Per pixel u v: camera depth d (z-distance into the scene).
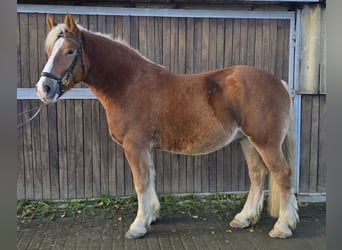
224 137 2.43
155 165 3.19
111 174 3.17
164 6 3.02
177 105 2.38
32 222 2.74
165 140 2.45
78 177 3.15
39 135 3.06
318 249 2.29
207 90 2.40
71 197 3.15
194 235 2.51
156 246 2.34
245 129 2.41
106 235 2.51
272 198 2.62
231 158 3.24
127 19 3.01
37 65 2.98
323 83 3.12
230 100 2.37
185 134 2.40
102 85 2.42
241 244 2.37
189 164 3.21
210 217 2.85
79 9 2.95
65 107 3.06
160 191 3.21
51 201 3.12
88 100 3.08
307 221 2.77
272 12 3.09
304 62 3.11
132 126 2.37
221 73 2.48
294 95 3.15
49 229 2.62
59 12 2.94
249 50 3.12
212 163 3.23
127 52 2.47
